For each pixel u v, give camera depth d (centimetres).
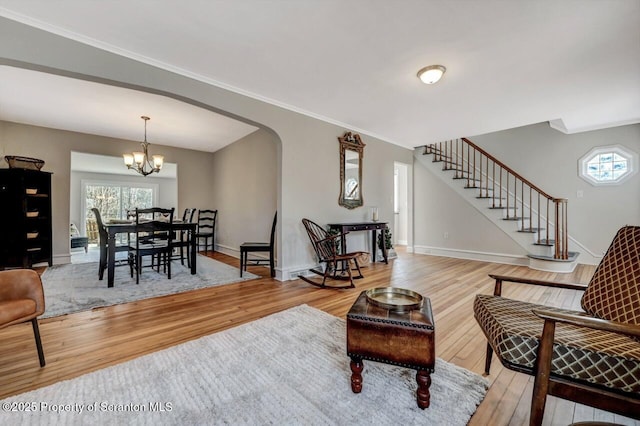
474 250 522
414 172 609
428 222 588
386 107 364
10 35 187
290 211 368
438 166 572
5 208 397
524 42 220
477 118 410
